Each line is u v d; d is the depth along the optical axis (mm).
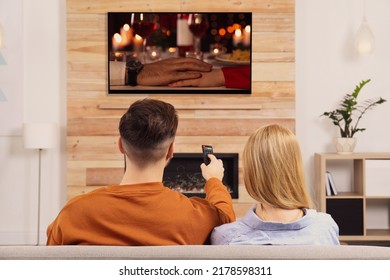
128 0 5570
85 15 5574
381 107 5781
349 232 5457
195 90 5598
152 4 5574
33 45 5738
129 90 5598
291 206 1689
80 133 5598
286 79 5590
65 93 5758
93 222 1722
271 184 1688
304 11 5766
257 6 5574
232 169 5719
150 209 1731
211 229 1807
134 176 1799
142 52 5582
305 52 5773
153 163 1800
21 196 5777
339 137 5738
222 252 1441
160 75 5594
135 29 5562
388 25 5762
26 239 5785
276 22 5578
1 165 5758
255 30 5578
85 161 5613
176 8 5570
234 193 5625
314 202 5742
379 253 1434
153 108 1808
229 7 5570
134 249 1450
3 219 5777
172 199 1765
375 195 5461
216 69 5594
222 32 5582
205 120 5609
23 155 5766
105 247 1458
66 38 5598
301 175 1717
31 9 5734
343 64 5773
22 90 5727
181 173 5730
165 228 1735
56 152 5770
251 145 1726
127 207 1729
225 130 5613
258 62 5590
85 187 5613
